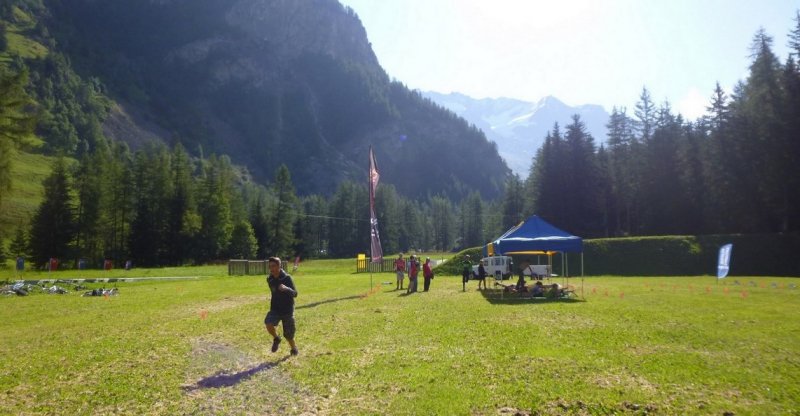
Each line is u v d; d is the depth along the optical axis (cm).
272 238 9362
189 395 761
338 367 926
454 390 775
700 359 997
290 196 9488
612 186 7575
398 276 2845
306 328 1379
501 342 1165
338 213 12519
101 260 7481
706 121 6488
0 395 765
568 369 909
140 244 7719
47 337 1291
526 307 1895
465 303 2044
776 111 5312
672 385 816
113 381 838
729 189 5691
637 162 7175
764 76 5694
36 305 2108
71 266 6888
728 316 1628
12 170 3925
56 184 7019
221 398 747
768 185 5269
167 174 8169
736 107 5972
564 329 1355
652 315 1652
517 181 10800
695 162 6359
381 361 973
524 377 854
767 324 1457
